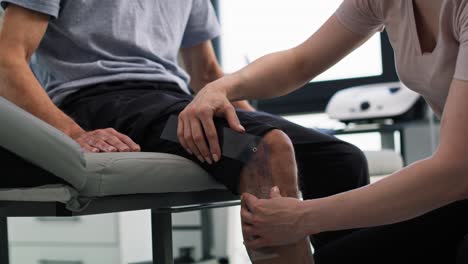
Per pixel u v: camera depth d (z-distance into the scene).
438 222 1.19
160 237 1.18
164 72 1.49
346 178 1.43
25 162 1.02
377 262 1.26
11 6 1.34
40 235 2.65
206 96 1.21
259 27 2.87
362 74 2.76
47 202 1.03
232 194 1.33
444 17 0.97
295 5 2.81
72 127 1.26
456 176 0.90
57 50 1.44
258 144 1.16
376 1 1.17
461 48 0.92
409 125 2.50
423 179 0.91
